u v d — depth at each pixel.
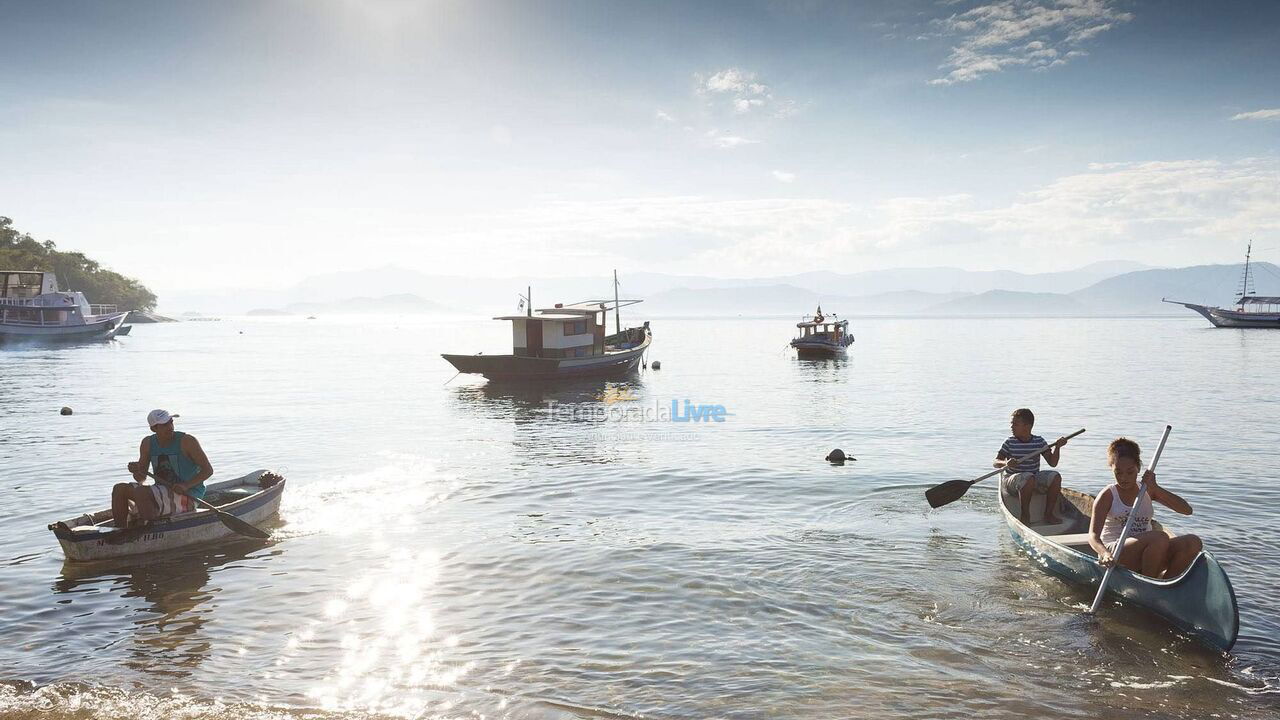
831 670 6.48
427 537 10.49
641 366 47.22
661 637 7.18
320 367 50.75
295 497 12.96
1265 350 64.44
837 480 14.02
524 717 5.77
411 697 6.09
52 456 17.31
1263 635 7.05
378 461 16.42
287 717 5.79
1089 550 8.75
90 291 153.12
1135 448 7.94
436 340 109.00
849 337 72.88
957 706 5.88
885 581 8.60
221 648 7.00
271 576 8.92
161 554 9.75
